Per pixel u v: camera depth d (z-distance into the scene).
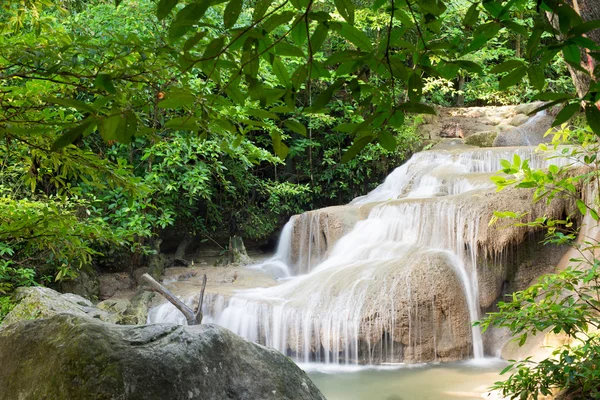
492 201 8.41
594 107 1.01
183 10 1.00
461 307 8.09
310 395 2.55
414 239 9.51
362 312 7.93
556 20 1.82
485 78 15.96
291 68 5.70
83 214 9.28
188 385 2.15
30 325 2.29
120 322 8.04
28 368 2.15
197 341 2.28
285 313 8.36
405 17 1.10
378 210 10.43
